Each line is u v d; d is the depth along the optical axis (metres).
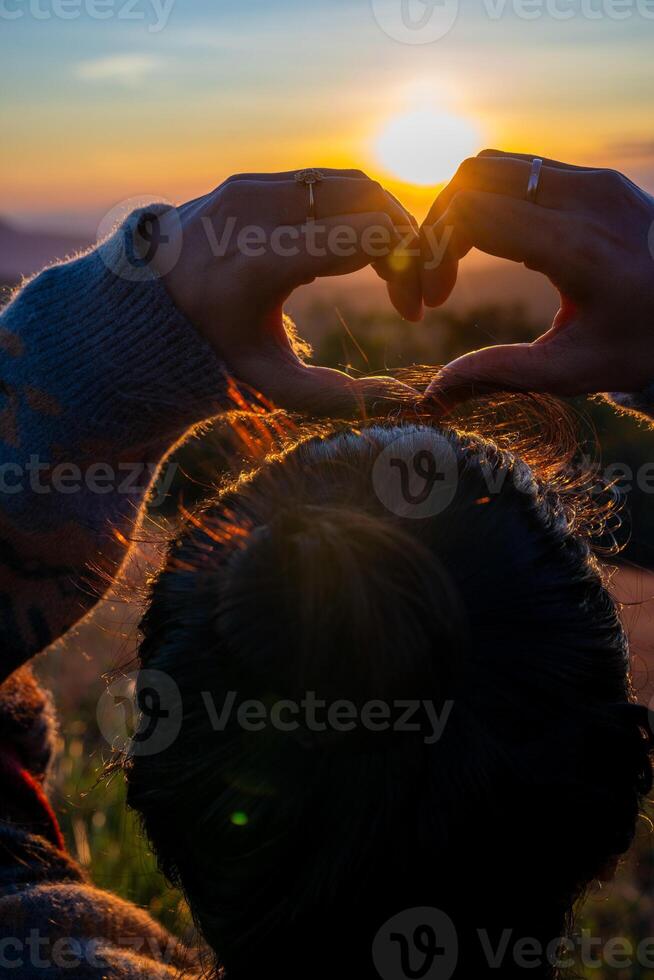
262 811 0.45
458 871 0.44
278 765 0.44
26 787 0.65
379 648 0.42
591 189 0.54
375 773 0.43
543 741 0.44
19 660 0.65
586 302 0.54
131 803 0.51
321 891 0.44
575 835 0.46
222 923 0.46
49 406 0.61
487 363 0.56
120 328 0.59
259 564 0.44
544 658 0.45
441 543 0.45
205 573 0.47
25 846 0.61
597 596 0.49
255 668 0.43
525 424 0.62
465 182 0.55
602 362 0.55
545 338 0.56
